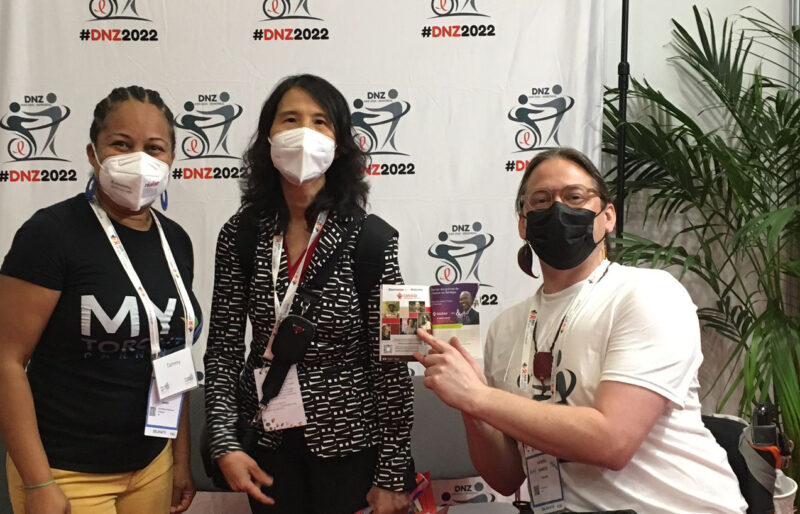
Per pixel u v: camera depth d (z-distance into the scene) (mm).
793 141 2807
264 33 2877
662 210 3039
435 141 2895
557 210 1519
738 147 3143
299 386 1618
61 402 1535
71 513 1526
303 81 1717
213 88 2885
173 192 2896
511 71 2875
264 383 1616
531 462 1519
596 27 2852
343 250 1654
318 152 1631
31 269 1473
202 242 2904
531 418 1354
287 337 1597
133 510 1656
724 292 2996
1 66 2844
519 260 1718
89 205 1608
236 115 2893
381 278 1646
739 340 3023
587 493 1441
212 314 1779
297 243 1713
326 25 2877
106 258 1559
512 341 1704
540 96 2873
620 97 2852
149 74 2875
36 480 1469
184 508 1854
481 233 2902
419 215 2906
